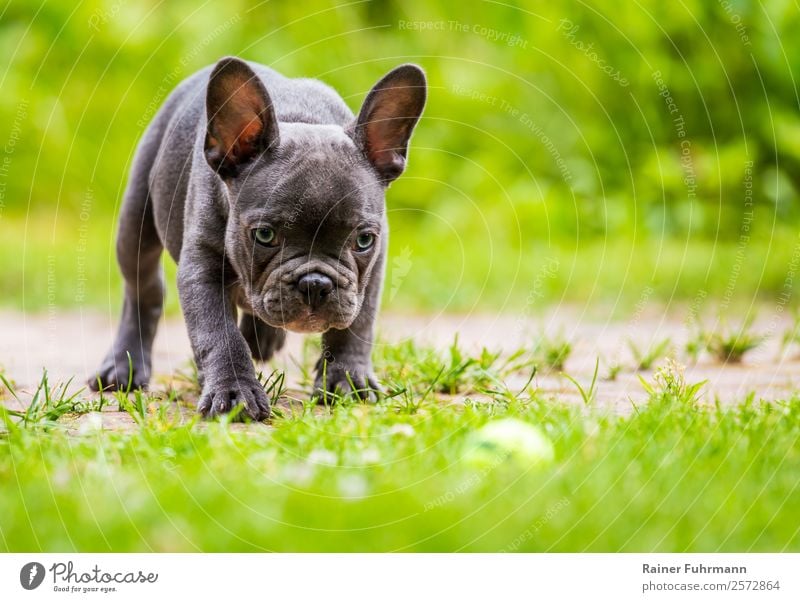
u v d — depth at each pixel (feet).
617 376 29.81
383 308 45.55
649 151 57.77
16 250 54.80
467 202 59.16
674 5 55.77
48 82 64.18
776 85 56.24
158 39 64.23
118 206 63.57
